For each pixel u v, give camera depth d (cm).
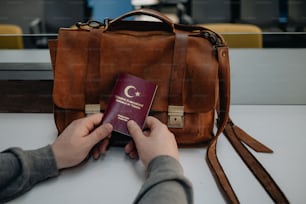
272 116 82
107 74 67
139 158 61
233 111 85
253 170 60
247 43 102
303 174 59
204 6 137
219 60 66
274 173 60
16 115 83
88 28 72
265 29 121
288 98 89
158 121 62
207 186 56
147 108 65
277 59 95
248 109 87
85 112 68
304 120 80
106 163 62
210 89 66
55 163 56
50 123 79
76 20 125
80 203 52
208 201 53
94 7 123
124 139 66
